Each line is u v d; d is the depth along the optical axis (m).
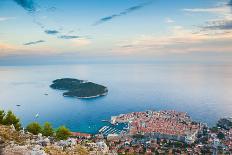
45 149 49.41
